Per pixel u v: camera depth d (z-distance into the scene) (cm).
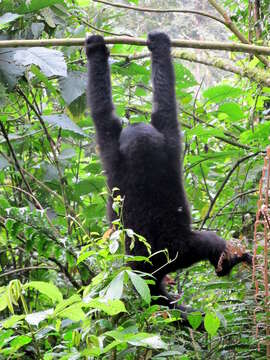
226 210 976
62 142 1093
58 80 860
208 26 1777
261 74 880
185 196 715
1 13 831
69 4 1044
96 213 900
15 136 899
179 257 701
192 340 576
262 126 862
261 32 1059
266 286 536
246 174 891
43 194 925
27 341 461
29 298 826
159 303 703
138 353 550
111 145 725
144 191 682
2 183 962
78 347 529
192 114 1040
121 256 507
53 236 717
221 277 736
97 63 774
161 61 764
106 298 411
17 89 857
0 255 880
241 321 606
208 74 1739
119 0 1468
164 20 1692
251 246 784
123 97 1098
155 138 698
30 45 722
